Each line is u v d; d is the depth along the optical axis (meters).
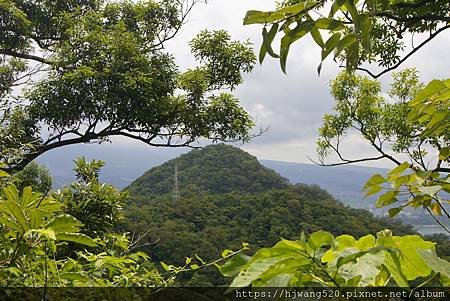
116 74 7.96
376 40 4.96
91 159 5.82
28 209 1.45
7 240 1.55
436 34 3.10
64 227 1.41
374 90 7.43
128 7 10.30
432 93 1.00
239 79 9.71
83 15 9.77
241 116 9.33
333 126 7.70
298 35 0.92
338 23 0.90
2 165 2.00
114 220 5.39
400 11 3.32
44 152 8.48
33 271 1.63
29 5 10.59
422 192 1.02
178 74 9.09
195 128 9.05
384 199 1.17
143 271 2.41
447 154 1.27
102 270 2.08
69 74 7.89
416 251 0.69
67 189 5.06
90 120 8.57
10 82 10.62
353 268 0.59
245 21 0.94
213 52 9.38
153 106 8.41
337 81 7.59
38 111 8.09
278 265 0.58
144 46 9.42
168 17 10.18
